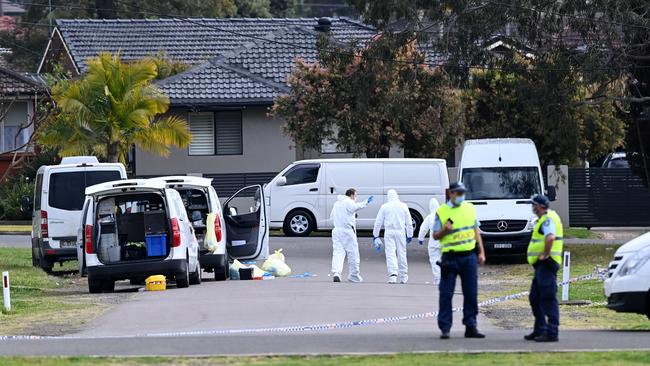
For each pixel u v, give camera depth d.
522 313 63.41
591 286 78.00
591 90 116.19
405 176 123.56
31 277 87.31
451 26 104.50
